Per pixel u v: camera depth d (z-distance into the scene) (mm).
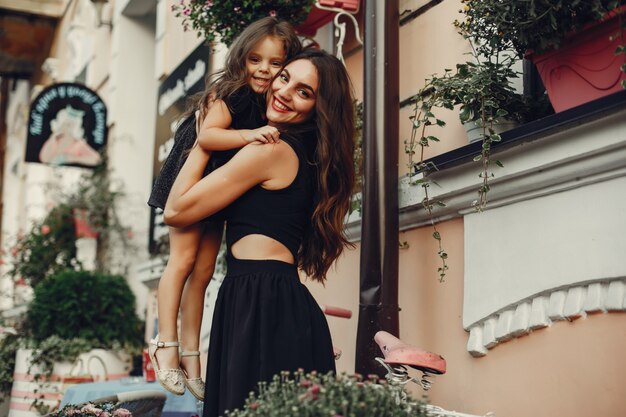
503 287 3363
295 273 2896
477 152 3326
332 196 3018
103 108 11047
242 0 4570
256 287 2789
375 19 4004
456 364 3662
